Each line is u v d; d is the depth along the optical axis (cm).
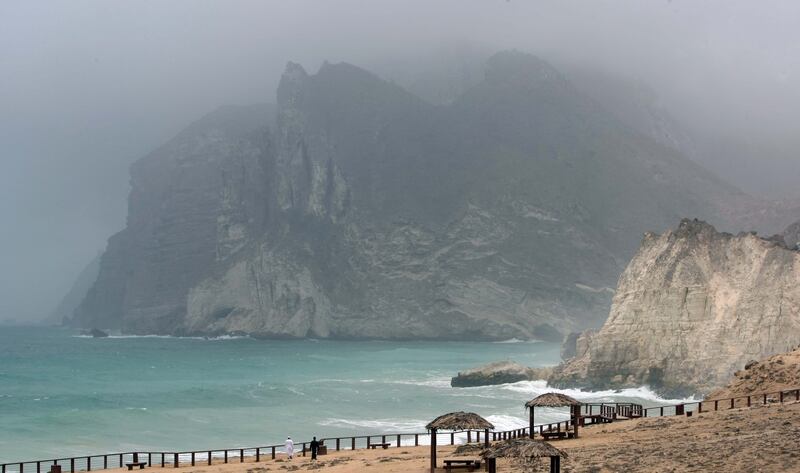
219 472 5675
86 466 7094
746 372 7162
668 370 10369
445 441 7581
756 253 10338
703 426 5475
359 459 5947
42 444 8194
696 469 3934
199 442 8494
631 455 4503
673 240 11131
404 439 7944
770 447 4216
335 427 9331
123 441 8488
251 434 8969
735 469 3853
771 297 9725
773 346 9400
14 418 9875
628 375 10862
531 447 4075
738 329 9856
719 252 10800
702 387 9744
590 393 10931
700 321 10356
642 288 11138
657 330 10719
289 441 6481
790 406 5791
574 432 5941
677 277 10738
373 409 11038
